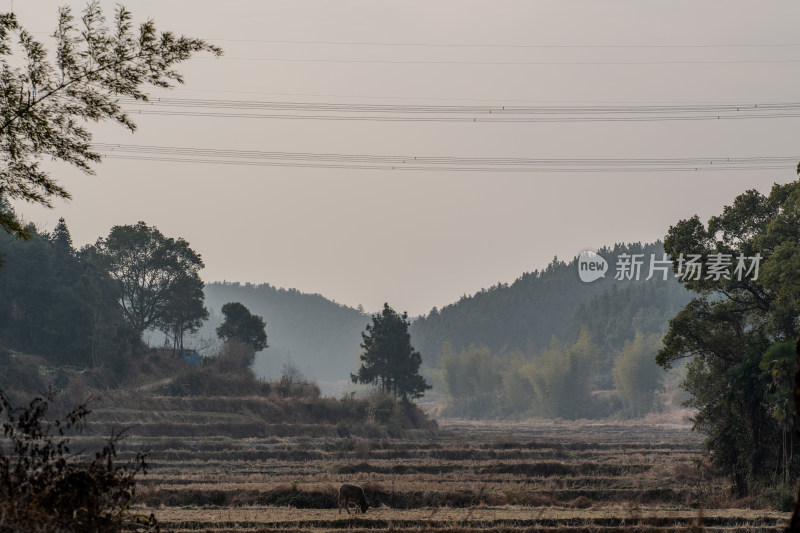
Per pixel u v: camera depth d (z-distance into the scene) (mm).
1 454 22141
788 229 79500
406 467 98625
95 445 109688
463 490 75188
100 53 29078
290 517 58750
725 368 85688
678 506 72562
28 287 164875
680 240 88062
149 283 193375
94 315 168750
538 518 57250
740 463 80062
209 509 64062
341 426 165625
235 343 194125
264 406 165625
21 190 30234
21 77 29172
